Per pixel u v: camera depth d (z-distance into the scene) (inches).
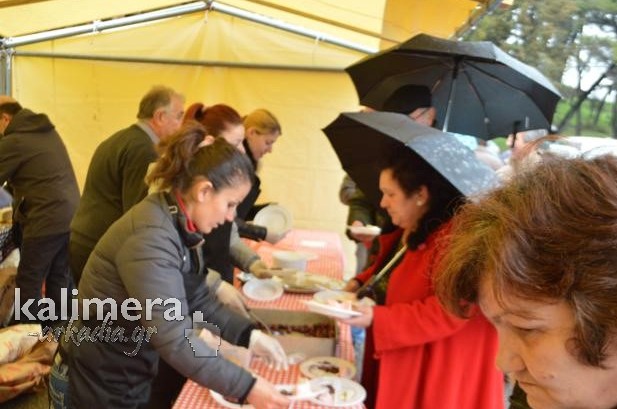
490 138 99.9
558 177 18.2
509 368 20.1
